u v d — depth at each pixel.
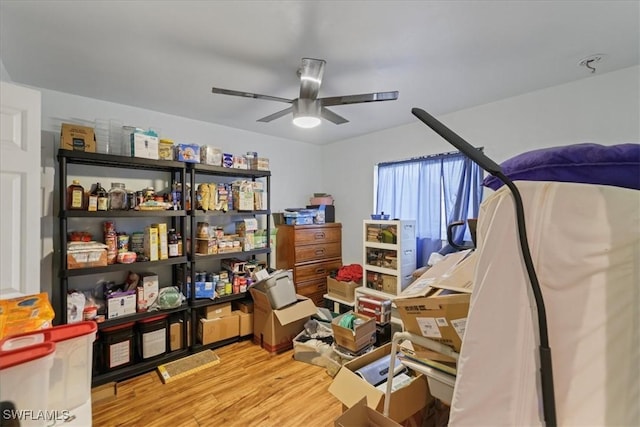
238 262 3.13
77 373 0.87
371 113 3.02
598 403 0.51
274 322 2.71
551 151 0.65
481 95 2.57
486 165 0.56
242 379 2.29
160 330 2.51
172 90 2.44
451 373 1.10
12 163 1.41
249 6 1.43
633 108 2.07
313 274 3.77
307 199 4.34
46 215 2.35
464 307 0.96
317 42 1.75
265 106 2.79
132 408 1.95
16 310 1.09
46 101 2.38
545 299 0.55
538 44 1.78
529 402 0.56
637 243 0.51
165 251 2.56
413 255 3.18
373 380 1.63
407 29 1.62
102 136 2.50
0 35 1.67
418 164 3.34
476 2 1.41
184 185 2.68
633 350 0.50
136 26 1.59
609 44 1.79
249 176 3.46
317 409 1.95
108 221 2.57
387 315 2.70
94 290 2.49
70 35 1.67
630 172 0.57
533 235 0.56
